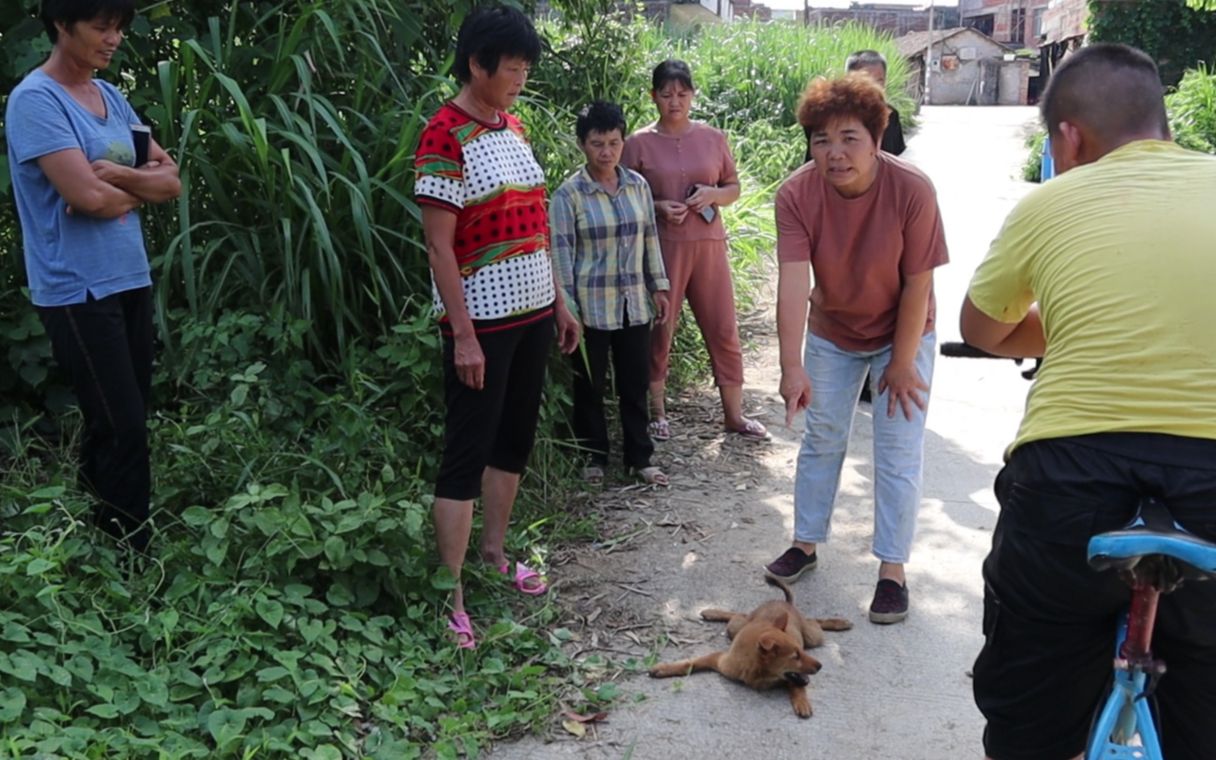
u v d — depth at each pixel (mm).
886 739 3316
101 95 3682
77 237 3533
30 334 4688
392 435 4465
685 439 5883
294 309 4676
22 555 3355
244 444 4273
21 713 2900
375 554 3676
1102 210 2318
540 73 7066
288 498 3742
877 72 6926
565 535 4652
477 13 3473
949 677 3652
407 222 4988
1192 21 20844
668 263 5621
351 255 5020
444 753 3119
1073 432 2223
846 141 3576
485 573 4082
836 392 4082
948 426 6133
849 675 3670
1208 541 2100
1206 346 2158
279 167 4805
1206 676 2307
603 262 5086
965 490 5246
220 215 4980
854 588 4273
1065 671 2371
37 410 4898
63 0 3400
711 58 16609
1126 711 2260
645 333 5207
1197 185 2291
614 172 5180
